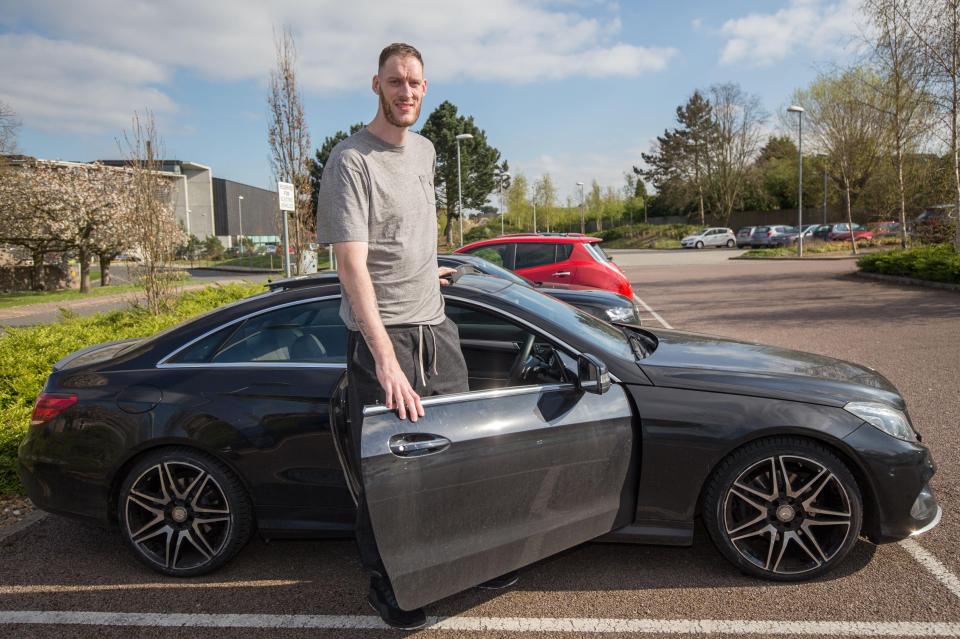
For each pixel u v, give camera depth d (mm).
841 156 28609
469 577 2475
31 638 2734
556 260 9148
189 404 3135
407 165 2342
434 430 2350
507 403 2561
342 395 2799
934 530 3408
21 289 27938
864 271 18906
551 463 2602
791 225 55719
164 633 2756
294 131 12516
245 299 3504
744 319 11336
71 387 3287
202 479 3160
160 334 3451
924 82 16312
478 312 3131
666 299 15258
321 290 3350
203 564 3195
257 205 112250
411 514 2311
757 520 2936
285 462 3109
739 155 59125
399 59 2188
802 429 2824
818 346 8555
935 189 18234
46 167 24969
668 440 2875
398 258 2324
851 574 3014
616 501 2855
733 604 2816
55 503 3260
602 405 2791
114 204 24531
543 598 2926
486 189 59469
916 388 6168
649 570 3146
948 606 2732
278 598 3014
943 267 15000
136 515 3238
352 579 3184
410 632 2711
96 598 3041
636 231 61875
